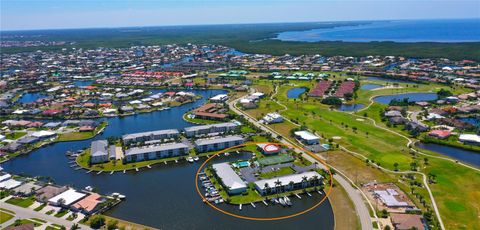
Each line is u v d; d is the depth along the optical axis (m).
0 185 159.00
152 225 130.38
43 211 138.62
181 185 161.50
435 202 140.62
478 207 137.00
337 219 131.62
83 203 140.50
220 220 133.50
